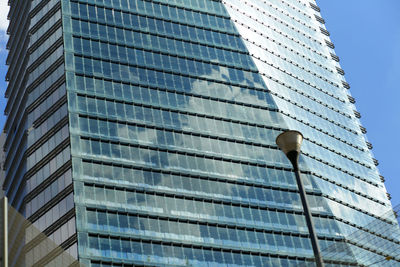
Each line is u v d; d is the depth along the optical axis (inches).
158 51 4773.6
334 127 5423.2
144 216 3873.0
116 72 4488.2
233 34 5300.2
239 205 4247.0
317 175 4837.6
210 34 5162.4
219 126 4611.2
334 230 4527.6
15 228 782.5
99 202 3809.1
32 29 4862.2
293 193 4534.9
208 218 4067.4
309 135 5103.3
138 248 3713.1
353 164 5265.8
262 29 5625.0
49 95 4375.0
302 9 6338.6
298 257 4151.1
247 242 4072.3
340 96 5797.2
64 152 4020.7
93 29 4653.1
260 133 4763.8
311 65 5797.2
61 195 3848.4
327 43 6254.9
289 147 1008.2
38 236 835.4
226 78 4943.4
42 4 4921.3
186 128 4451.3
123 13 4852.4
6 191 4707.2
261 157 4616.1
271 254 4089.6
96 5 4790.8
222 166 4394.7
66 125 4119.1
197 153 4362.7
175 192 4079.7
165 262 3727.9
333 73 5974.4
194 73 4810.5
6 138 5137.8
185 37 4987.7
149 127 4320.9
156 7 5034.5
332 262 1051.3
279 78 5324.8
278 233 4229.8
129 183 3973.9
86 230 3651.6
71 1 4758.9
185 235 3909.9
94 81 4370.1
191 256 3838.6
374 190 5216.5
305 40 6013.8
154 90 4537.4
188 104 4596.5
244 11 5605.3
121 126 4227.4
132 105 4372.5
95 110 4224.9
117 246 3668.8
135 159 4109.3
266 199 4382.4
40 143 4205.2
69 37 4539.9
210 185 4247.0
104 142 4097.0
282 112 5044.3
